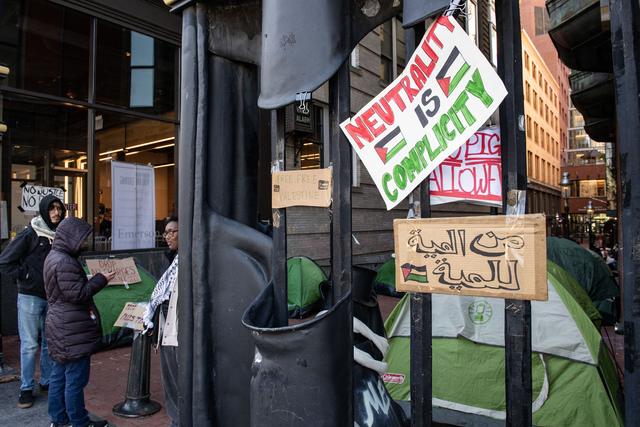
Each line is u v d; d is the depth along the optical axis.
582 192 52.47
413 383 1.76
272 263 2.13
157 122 9.03
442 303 3.97
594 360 3.46
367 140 1.84
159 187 9.01
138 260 8.23
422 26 1.81
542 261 1.50
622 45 1.40
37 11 7.42
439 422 3.68
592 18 5.08
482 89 1.59
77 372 3.46
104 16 8.14
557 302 3.73
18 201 7.10
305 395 1.71
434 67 1.69
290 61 1.91
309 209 11.38
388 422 2.19
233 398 2.38
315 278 8.24
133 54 8.66
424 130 1.72
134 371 4.20
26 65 7.28
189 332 2.49
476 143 1.70
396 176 1.78
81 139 7.90
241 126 2.65
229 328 2.38
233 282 2.38
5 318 6.78
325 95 10.98
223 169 2.55
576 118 62.22
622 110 1.40
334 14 1.87
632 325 1.37
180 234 2.54
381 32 14.46
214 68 2.54
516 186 1.56
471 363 3.71
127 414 4.09
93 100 8.05
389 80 14.81
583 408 3.39
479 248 1.60
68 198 7.68
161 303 3.85
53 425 3.61
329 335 1.73
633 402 1.36
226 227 2.41
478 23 7.27
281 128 2.05
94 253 7.68
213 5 2.51
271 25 1.97
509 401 1.56
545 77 46.00
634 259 1.37
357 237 12.87
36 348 4.37
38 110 7.41
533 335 3.67
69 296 3.38
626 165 1.39
